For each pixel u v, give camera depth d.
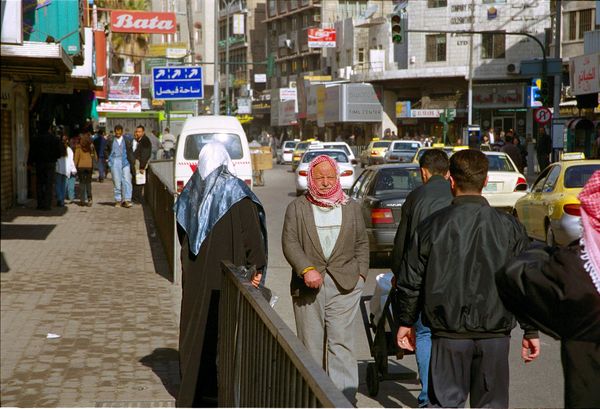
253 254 8.61
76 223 26.05
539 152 45.66
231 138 26.48
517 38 80.94
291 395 4.68
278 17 129.50
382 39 97.50
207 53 142.88
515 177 23.86
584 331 4.39
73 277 16.55
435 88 86.94
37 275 16.73
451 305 5.92
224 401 7.72
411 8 86.38
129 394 9.06
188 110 77.19
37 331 12.02
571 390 4.41
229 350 7.48
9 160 30.25
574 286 4.38
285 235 8.59
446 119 72.19
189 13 53.88
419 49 86.69
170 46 79.81
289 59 127.00
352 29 103.94
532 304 4.55
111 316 13.04
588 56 47.34
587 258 4.38
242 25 139.38
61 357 10.61
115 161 31.25
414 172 19.27
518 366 10.45
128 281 16.17
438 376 6.07
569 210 18.80
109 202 33.59
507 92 80.94
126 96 68.81
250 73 143.38
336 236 8.55
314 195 8.58
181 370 8.56
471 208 6.01
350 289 8.53
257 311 5.91
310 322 8.59
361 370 10.43
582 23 67.94
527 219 21.33
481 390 6.11
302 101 110.88
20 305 13.81
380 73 89.44
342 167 39.00
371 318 9.64
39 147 29.47
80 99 46.62
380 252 19.08
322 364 8.64
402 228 8.27
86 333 11.91
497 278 4.73
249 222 8.59
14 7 17.20
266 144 97.12
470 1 82.75
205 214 8.58
